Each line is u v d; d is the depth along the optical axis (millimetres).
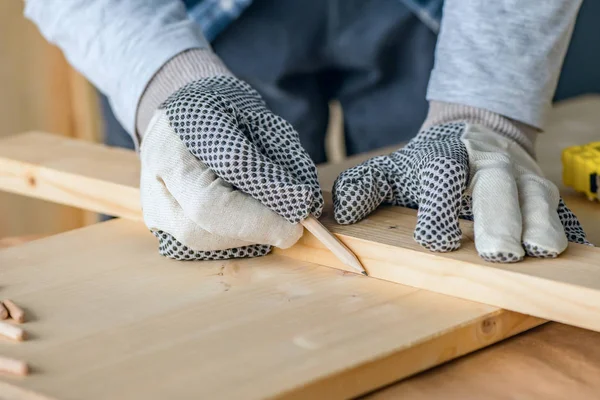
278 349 555
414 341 563
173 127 699
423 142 754
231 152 662
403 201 752
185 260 722
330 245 679
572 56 1493
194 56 802
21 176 926
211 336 578
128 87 816
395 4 1096
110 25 825
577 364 579
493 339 613
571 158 860
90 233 799
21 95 1521
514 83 777
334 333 578
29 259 733
